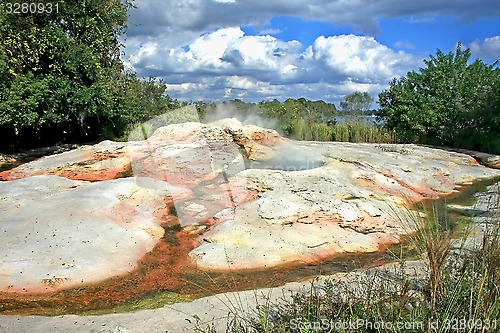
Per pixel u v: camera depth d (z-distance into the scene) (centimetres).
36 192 916
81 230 739
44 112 1573
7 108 1434
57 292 596
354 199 870
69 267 644
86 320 505
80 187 921
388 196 951
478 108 1848
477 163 1439
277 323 420
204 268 669
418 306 401
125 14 1859
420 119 2011
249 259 686
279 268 672
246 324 439
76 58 1625
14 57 1516
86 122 1886
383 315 391
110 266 661
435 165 1258
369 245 744
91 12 1745
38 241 702
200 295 587
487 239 453
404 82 2183
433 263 420
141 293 597
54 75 1617
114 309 552
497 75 2022
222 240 734
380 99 2267
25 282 609
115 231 754
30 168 1213
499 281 394
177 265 682
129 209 841
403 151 1429
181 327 476
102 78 1711
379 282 491
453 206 959
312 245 733
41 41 1562
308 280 609
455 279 423
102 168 1191
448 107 1978
